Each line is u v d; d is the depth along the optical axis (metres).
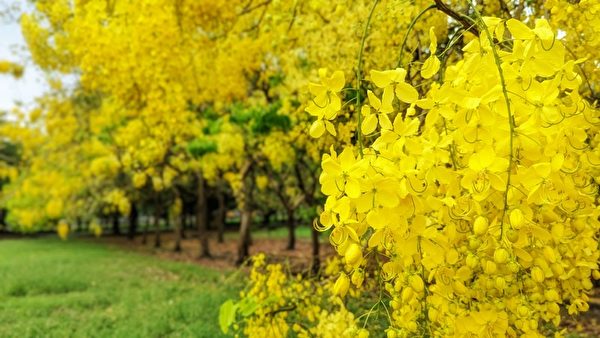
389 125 1.16
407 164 1.10
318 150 3.92
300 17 3.65
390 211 1.08
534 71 1.11
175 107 5.63
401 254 1.20
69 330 6.40
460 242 1.30
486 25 1.17
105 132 11.84
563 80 1.13
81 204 17.52
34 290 9.64
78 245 23.11
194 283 10.14
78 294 9.18
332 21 3.27
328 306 3.29
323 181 1.09
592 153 1.30
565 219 1.31
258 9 5.28
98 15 4.83
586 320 5.47
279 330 2.91
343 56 3.23
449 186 1.16
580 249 1.44
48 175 12.49
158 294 8.73
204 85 5.52
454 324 1.34
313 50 3.46
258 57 5.55
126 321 6.75
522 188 1.15
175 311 7.03
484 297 1.25
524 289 1.31
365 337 1.40
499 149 1.11
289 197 15.59
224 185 20.77
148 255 17.58
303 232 28.44
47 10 5.78
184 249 20.36
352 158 1.08
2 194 12.84
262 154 9.52
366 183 1.06
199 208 16.89
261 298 2.99
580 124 1.21
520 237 1.17
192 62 5.23
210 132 9.40
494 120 1.08
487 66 1.13
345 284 1.23
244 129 8.70
